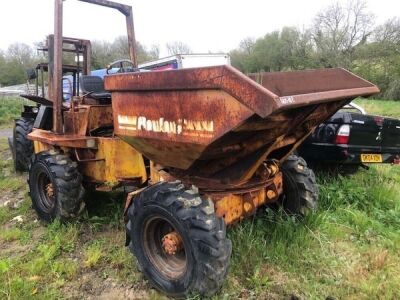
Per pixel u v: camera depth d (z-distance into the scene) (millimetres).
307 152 5203
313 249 3490
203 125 2510
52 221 4234
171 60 12289
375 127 5059
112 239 3879
